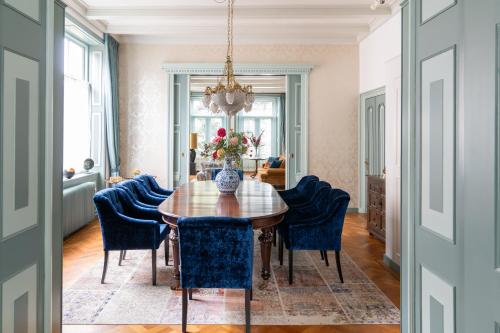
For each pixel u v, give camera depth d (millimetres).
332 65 6395
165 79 6305
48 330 1741
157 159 6340
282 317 2475
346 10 4977
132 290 2922
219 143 3498
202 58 6309
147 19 5168
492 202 1069
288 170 6465
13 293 1486
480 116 1128
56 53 1805
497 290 1049
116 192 3268
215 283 2203
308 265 3590
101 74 5883
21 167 1523
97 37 5578
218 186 3537
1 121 1384
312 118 6406
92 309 2572
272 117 13117
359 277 3258
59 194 1863
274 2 4840
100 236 4695
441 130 1442
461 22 1305
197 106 12945
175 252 2904
